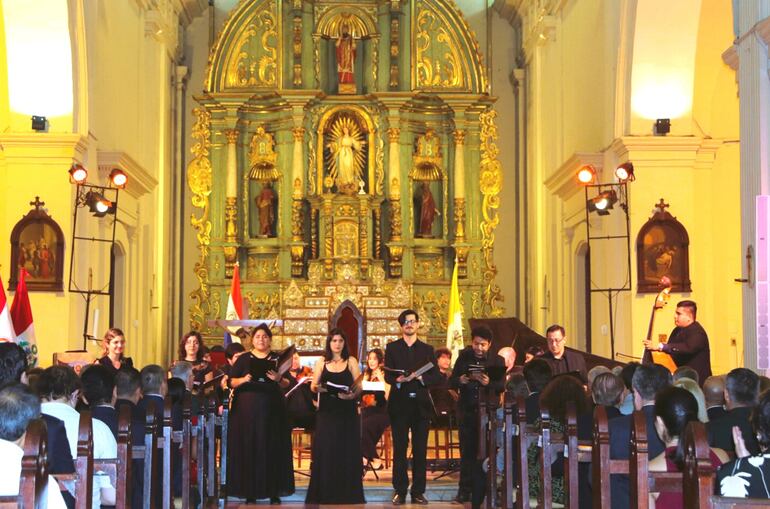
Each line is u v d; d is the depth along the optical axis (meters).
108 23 17.81
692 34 15.57
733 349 16.62
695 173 16.08
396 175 23.67
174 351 23.50
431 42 24.33
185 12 24.16
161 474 8.88
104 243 17.31
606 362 13.90
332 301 22.78
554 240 21.11
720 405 8.12
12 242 14.82
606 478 6.52
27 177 15.06
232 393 13.30
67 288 14.97
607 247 16.59
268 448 12.35
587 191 17.05
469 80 24.23
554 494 8.48
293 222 23.50
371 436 14.59
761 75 11.21
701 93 16.30
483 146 24.22
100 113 17.25
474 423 12.07
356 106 23.92
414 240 23.88
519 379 9.59
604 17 17.14
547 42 22.03
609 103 16.66
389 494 12.90
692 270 15.59
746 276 11.51
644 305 15.45
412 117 24.12
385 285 23.17
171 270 23.47
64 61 15.29
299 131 23.61
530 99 23.61
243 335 17.09
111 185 17.00
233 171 23.75
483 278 23.98
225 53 23.98
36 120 15.11
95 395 7.90
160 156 22.02
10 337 11.01
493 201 24.16
